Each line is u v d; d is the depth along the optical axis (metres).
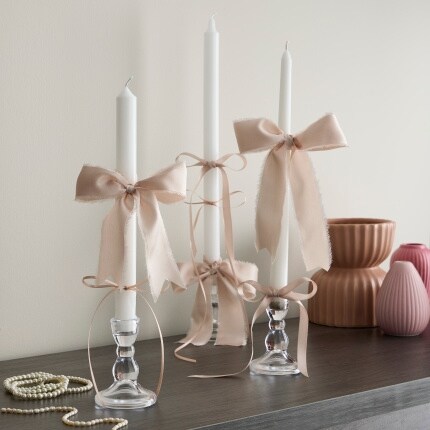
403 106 1.42
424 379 0.94
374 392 0.90
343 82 1.33
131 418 0.79
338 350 1.08
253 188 1.23
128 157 0.83
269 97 1.24
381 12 1.37
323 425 0.85
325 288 1.22
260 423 0.80
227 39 1.19
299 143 0.94
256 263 1.24
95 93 1.06
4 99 0.99
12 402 0.84
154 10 1.11
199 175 1.17
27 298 1.03
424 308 1.15
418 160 1.45
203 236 1.18
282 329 0.98
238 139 0.94
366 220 1.27
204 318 1.06
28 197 1.02
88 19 1.05
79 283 1.07
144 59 1.10
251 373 0.96
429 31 1.45
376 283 1.21
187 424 0.77
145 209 0.82
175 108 1.14
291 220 1.28
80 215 1.06
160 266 0.83
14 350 1.02
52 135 1.03
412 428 1.01
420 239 1.47
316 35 1.29
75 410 0.80
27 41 1.00
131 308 0.83
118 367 0.84
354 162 1.36
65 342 1.06
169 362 1.01
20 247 1.01
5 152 1.00
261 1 1.22
